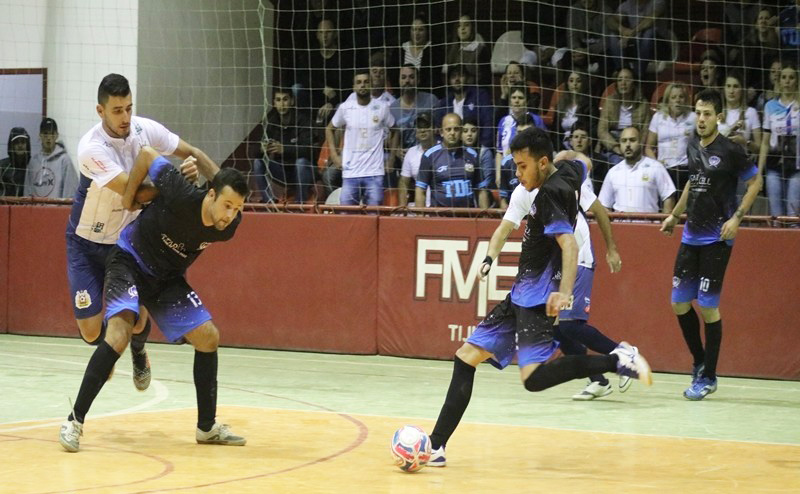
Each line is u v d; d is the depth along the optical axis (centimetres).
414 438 696
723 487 667
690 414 993
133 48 1659
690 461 754
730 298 1270
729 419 967
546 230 701
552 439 837
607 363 707
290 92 1775
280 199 1606
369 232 1412
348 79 1772
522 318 721
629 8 1664
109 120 779
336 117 1589
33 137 1728
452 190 1461
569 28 1611
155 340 1541
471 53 1627
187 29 1728
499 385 1180
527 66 1591
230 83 1792
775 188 1466
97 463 710
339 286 1429
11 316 1598
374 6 1711
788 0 1612
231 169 729
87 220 850
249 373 1238
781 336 1252
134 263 768
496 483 671
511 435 853
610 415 978
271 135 1692
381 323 1409
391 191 1589
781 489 663
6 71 1742
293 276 1451
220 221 733
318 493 629
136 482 650
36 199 1592
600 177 1531
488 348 733
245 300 1475
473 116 1555
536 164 708
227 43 1788
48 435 816
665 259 1285
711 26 1658
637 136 1400
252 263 1470
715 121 1095
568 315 1045
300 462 725
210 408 780
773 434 888
